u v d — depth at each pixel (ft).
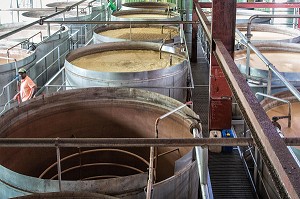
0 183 13.93
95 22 30.04
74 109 21.25
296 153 17.79
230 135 24.64
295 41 38.37
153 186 13.23
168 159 21.15
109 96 21.66
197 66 47.19
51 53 37.14
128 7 54.34
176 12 48.62
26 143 10.00
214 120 20.58
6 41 37.63
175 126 20.15
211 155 25.35
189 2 63.26
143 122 21.61
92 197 12.04
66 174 21.81
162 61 29.86
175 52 30.89
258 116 7.80
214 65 19.27
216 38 17.66
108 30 41.32
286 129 22.74
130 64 29.04
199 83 40.60
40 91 32.55
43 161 20.70
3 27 44.91
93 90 21.39
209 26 20.99
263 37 42.70
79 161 21.98
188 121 18.89
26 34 43.73
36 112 19.80
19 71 27.40
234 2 17.25
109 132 22.34
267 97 24.70
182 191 14.61
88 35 51.16
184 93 27.91
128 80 24.03
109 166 22.41
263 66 31.58
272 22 58.34
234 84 10.36
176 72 25.61
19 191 13.41
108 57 30.89
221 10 17.33
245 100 8.75
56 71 38.24
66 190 12.79
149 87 24.44
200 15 25.98
